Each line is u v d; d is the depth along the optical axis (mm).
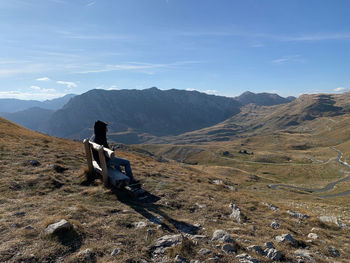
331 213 8367
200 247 2723
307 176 61688
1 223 2691
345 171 60938
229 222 3637
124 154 13719
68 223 2646
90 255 2352
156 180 5238
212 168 55312
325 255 3115
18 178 4031
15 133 9914
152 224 3051
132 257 2408
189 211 3859
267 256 2770
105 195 3762
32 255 2221
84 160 6012
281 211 4645
